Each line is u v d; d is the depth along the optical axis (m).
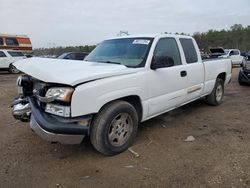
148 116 4.38
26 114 3.85
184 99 5.20
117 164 3.58
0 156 3.83
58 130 3.23
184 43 5.35
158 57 4.36
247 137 4.49
